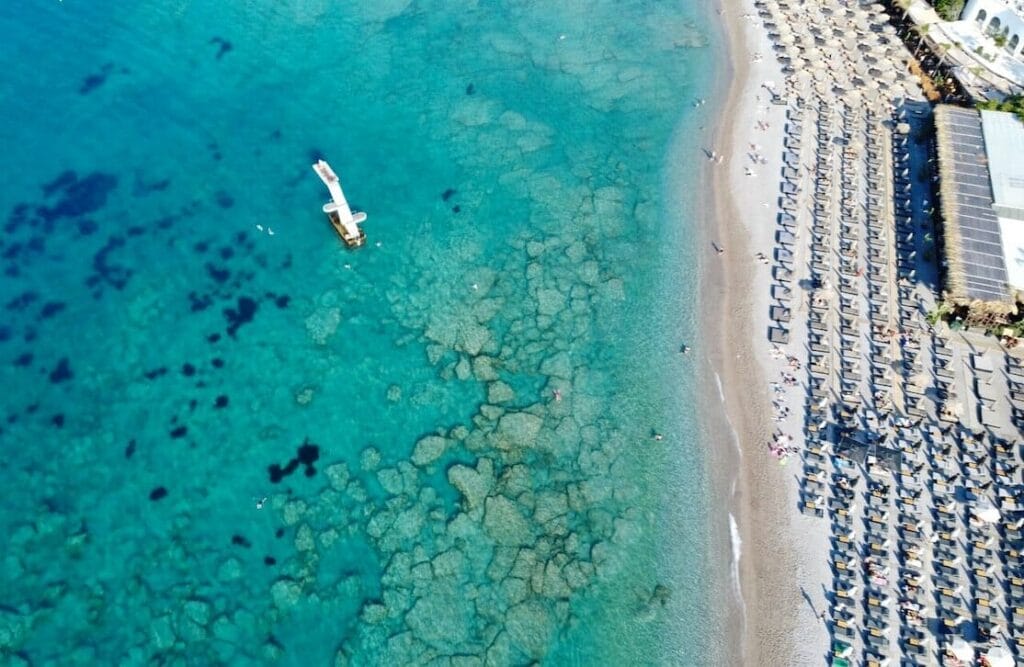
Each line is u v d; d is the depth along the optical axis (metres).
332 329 60.94
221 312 61.94
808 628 45.47
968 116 68.00
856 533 48.78
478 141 74.38
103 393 57.34
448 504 51.53
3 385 57.56
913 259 62.28
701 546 49.19
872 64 78.19
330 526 50.81
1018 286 56.59
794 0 86.00
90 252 65.44
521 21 87.12
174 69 81.12
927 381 55.22
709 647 45.31
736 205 67.81
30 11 87.31
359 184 70.62
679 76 80.25
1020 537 48.00
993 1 75.81
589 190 70.06
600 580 48.09
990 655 42.78
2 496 52.09
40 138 73.94
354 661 45.41
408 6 88.94
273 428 55.56
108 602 47.72
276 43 84.06
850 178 68.44
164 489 52.59
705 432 54.31
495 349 59.50
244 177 71.12
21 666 45.19
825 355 57.22
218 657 45.75
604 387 57.03
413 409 56.34
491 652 45.59
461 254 65.50
